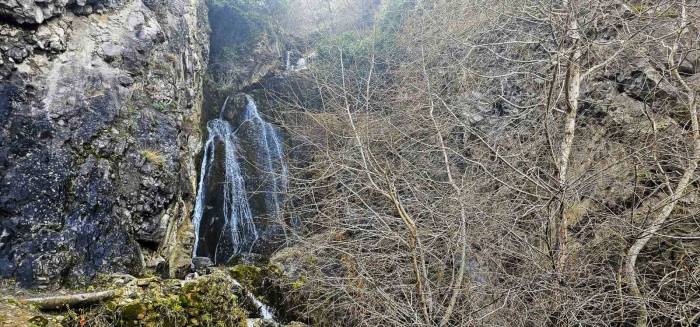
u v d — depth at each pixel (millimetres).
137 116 6875
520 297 4336
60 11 6406
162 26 8594
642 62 6367
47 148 5648
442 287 4625
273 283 6652
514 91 7246
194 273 6840
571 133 4996
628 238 4785
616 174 5316
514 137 6512
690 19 5945
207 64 12633
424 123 6906
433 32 9688
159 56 7875
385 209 5918
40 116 5754
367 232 5227
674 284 4352
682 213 4930
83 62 6496
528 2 7137
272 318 6332
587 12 5820
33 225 5195
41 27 6102
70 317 4340
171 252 7004
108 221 5816
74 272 5262
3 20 5758
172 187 6797
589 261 4609
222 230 10023
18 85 5723
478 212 4750
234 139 11328
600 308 4164
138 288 5086
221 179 10438
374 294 4664
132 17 7594
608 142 5992
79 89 6273
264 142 11516
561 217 4527
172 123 7406
